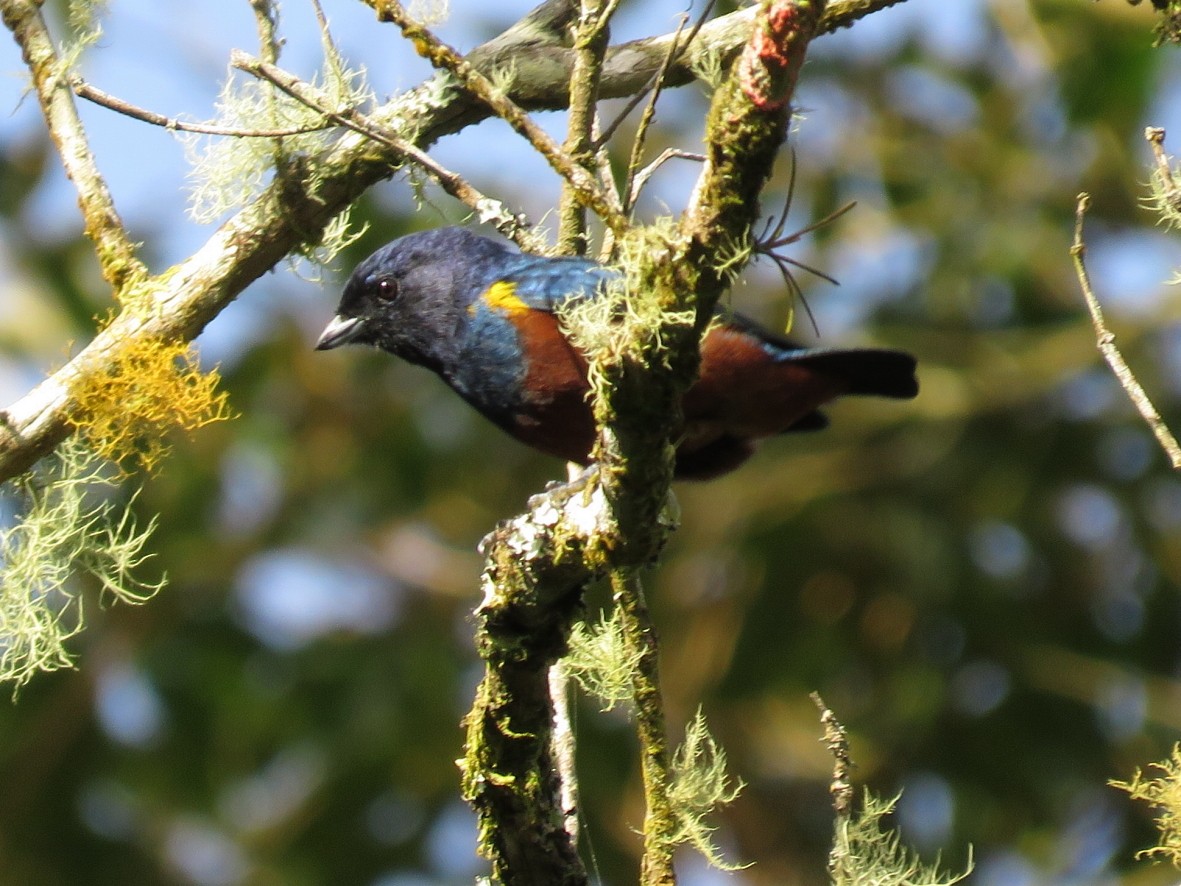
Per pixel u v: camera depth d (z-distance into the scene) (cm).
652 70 702
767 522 1468
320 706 1447
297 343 1446
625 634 505
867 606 1459
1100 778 1438
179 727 1438
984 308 1534
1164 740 1438
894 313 1516
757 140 425
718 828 603
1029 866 1409
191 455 1413
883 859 518
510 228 709
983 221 1501
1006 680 1464
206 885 1432
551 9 699
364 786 1432
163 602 1430
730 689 1433
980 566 1480
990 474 1494
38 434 597
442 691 1452
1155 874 1364
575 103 642
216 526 1447
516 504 1508
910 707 1427
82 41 639
